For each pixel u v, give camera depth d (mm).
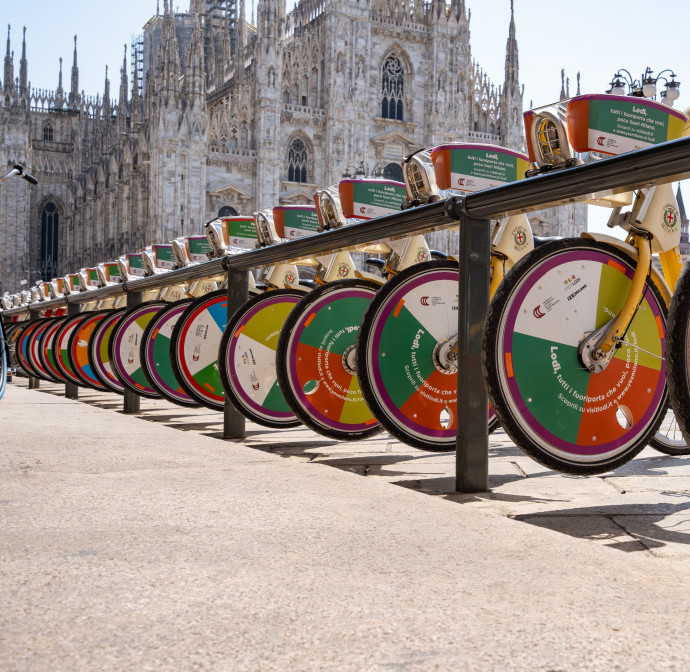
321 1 81500
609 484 5371
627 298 4883
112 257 86750
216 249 9852
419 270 6008
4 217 95875
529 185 4602
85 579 2668
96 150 105062
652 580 2650
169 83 70750
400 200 7355
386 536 3275
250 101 74625
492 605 2377
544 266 4688
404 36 79375
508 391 4605
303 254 7082
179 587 2576
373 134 78125
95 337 12938
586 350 4766
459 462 5082
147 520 3584
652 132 4758
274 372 8078
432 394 6070
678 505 4574
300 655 1997
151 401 13625
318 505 3914
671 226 4934
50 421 8398
